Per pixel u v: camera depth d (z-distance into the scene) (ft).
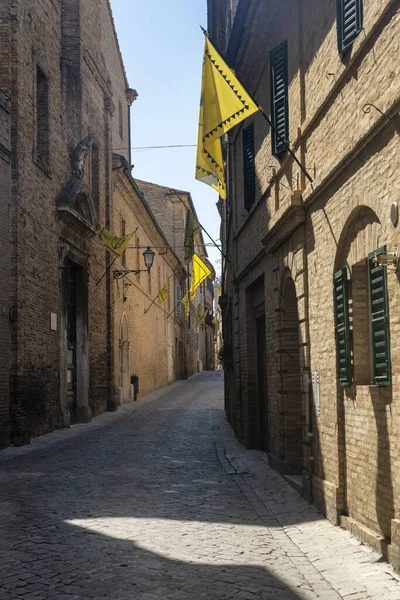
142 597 18.35
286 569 21.21
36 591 18.89
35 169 62.39
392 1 20.72
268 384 43.60
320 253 29.99
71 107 76.69
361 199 24.03
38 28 64.54
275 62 38.96
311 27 31.63
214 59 33.83
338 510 26.66
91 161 88.22
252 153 50.08
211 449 53.62
